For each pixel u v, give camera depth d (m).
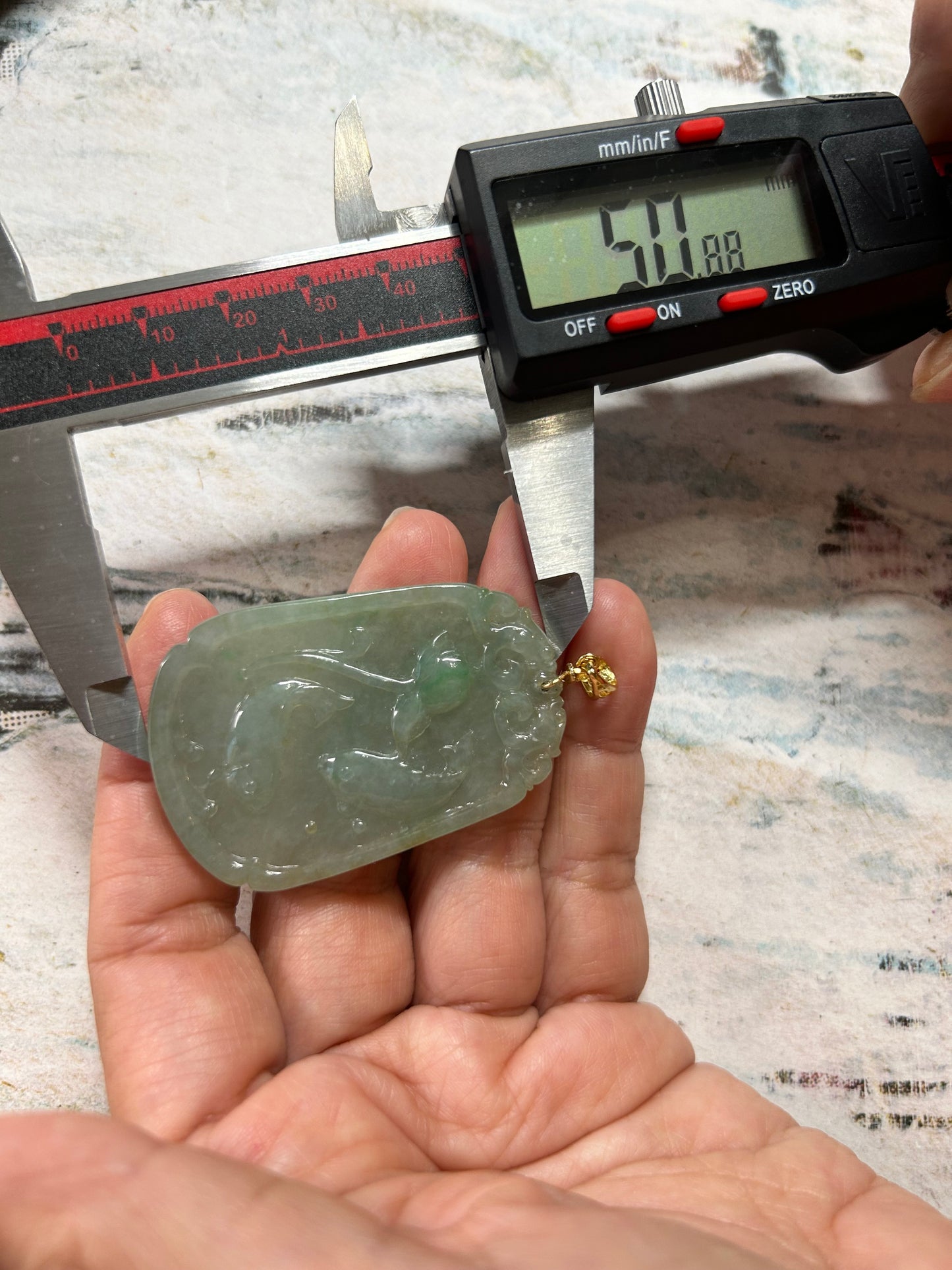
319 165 0.16
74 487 0.12
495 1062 0.12
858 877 0.15
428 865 0.13
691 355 0.13
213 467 0.15
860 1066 0.14
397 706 0.12
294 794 0.12
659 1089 0.13
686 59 0.17
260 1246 0.08
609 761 0.13
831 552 0.16
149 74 0.16
